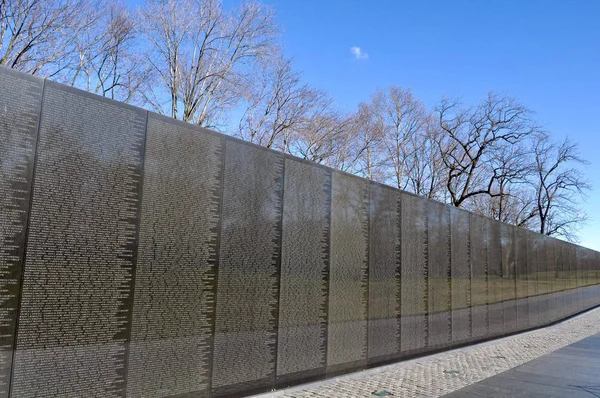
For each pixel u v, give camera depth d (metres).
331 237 8.55
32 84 4.80
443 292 11.64
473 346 12.42
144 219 5.66
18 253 4.56
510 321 15.38
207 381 6.23
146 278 5.62
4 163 4.55
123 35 22.69
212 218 6.48
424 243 11.13
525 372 9.20
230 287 6.65
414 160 37.97
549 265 20.55
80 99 5.18
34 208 4.71
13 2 18.59
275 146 28.17
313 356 7.93
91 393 5.01
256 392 6.91
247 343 6.84
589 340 14.01
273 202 7.47
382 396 7.20
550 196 43.78
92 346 5.05
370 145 32.25
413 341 10.38
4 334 4.42
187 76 25.12
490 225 14.68
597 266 32.06
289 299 7.59
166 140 6.00
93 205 5.18
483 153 36.06
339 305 8.57
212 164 6.55
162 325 5.75
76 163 5.07
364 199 9.45
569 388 7.98
